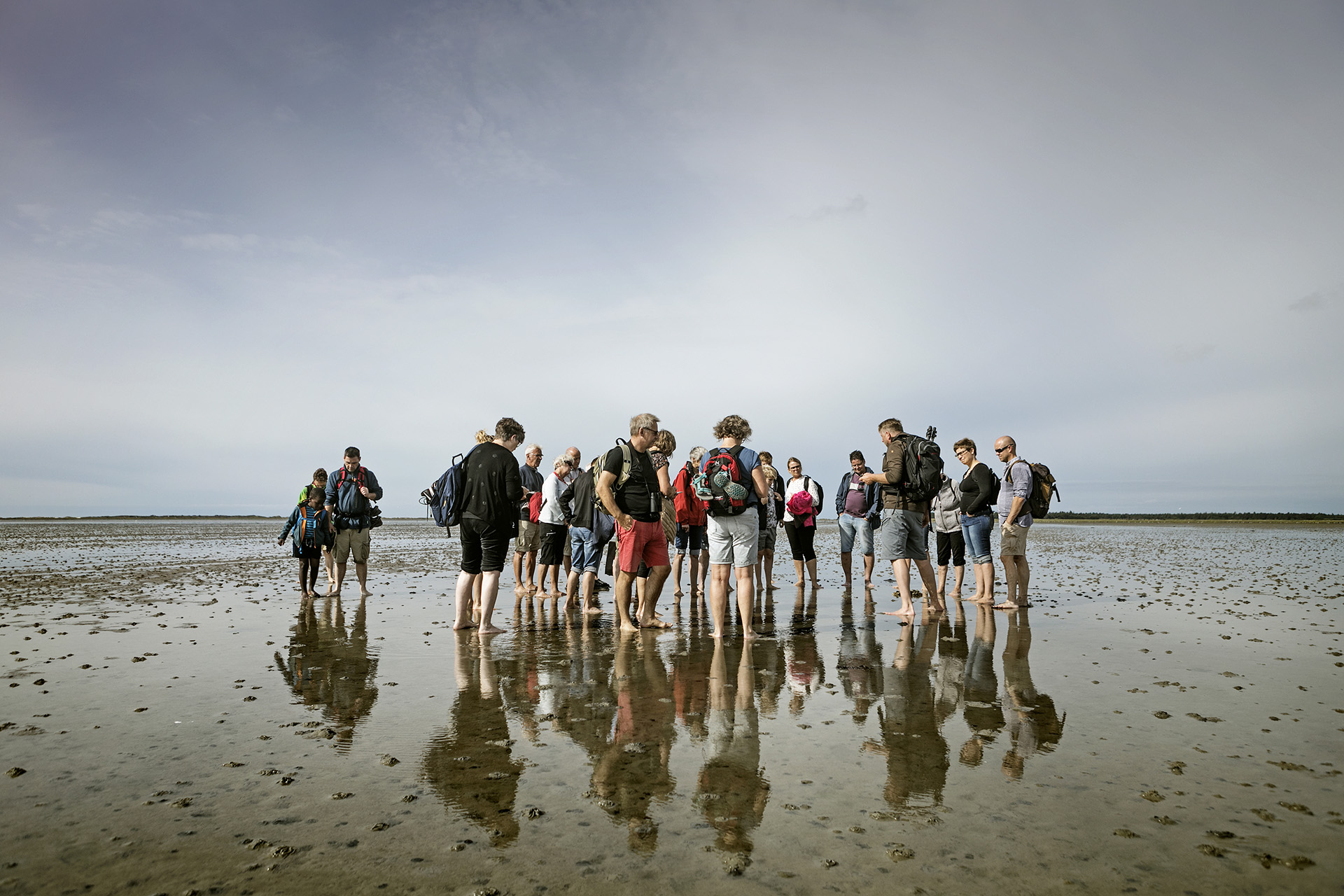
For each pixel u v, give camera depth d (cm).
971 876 237
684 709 442
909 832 269
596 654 620
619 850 256
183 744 373
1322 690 481
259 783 320
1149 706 443
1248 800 297
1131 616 818
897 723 411
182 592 1077
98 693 477
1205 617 804
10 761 346
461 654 618
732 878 236
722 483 665
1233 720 412
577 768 339
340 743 376
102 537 3036
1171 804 293
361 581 1048
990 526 930
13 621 780
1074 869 240
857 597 1047
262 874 239
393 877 237
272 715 428
